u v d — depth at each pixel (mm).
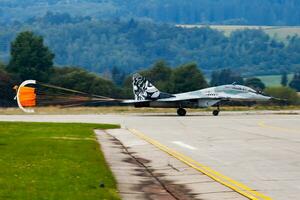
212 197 66750
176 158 98000
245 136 136625
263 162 91375
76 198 62594
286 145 115312
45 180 71875
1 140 119375
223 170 84250
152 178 79000
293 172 81688
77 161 89125
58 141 119062
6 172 77000
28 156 93375
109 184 72250
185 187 72500
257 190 69688
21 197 62406
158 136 139875
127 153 106625
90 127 168125
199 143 121938
